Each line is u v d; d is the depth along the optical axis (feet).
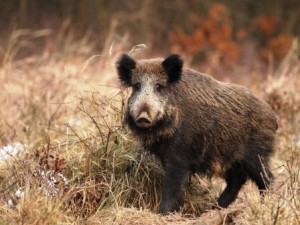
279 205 37.88
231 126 43.80
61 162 41.52
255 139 45.44
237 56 105.09
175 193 42.09
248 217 37.58
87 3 121.90
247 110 44.86
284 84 65.98
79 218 39.47
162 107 40.50
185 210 44.09
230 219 38.83
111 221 39.70
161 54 113.29
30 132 52.21
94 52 103.35
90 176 43.09
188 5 125.80
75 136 46.78
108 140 44.42
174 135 41.60
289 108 59.82
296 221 36.58
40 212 37.06
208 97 43.16
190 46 108.17
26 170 41.11
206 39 109.70
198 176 44.45
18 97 61.52
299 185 42.01
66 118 51.26
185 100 42.11
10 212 38.09
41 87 62.95
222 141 43.60
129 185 43.88
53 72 69.15
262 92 64.85
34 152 43.60
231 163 44.93
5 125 53.93
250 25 124.67
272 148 46.29
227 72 101.45
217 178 48.55
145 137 41.65
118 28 117.80
